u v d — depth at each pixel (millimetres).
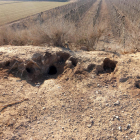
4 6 35156
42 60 5676
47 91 4555
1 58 5465
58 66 5953
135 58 5816
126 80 4816
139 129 3441
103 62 5582
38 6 34750
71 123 3629
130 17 14977
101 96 4367
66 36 7016
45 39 7316
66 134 3367
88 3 33094
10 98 4203
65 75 5309
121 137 3307
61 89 4637
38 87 4852
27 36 7754
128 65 5336
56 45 6992
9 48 6188
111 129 3469
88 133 3389
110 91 4543
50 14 16781
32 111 3873
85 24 12445
